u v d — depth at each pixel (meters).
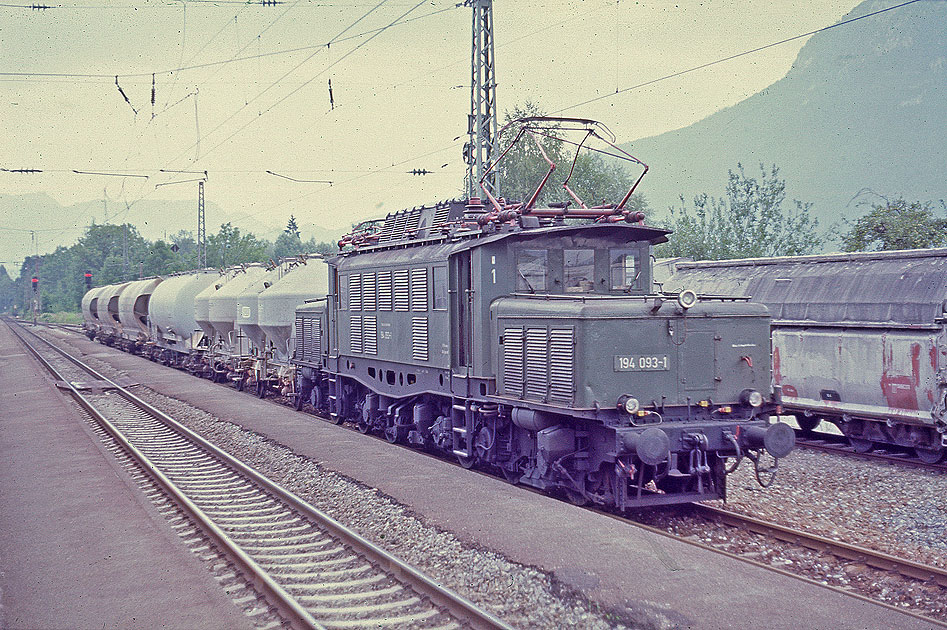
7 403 23.06
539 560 7.48
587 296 10.59
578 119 11.98
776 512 10.38
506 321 11.23
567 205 12.20
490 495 10.23
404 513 9.58
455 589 7.31
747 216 29.95
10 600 6.85
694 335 10.03
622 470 9.68
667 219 32.69
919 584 7.64
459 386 12.45
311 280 22.59
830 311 15.66
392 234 16.06
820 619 6.02
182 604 6.72
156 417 20.50
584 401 9.60
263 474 13.27
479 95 22.25
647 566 7.29
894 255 15.29
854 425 15.53
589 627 6.24
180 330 32.78
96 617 6.43
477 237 12.27
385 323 15.09
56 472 12.62
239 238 85.25
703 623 5.94
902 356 14.12
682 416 9.95
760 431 9.69
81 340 58.56
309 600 7.11
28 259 168.00
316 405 19.80
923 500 10.89
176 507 10.80
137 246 116.12
